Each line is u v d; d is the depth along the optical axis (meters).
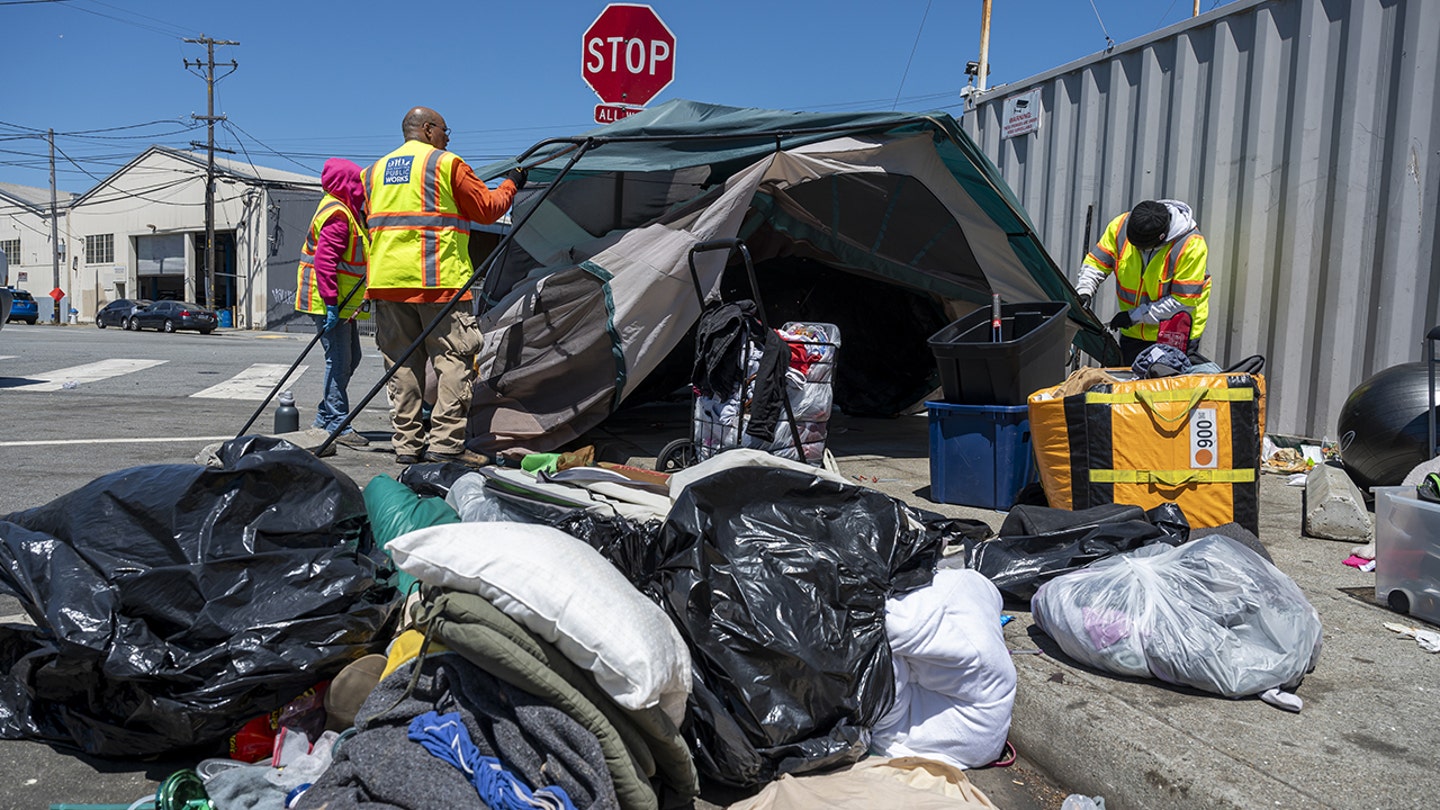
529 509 2.98
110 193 47.12
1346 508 3.94
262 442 2.65
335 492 2.50
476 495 3.14
